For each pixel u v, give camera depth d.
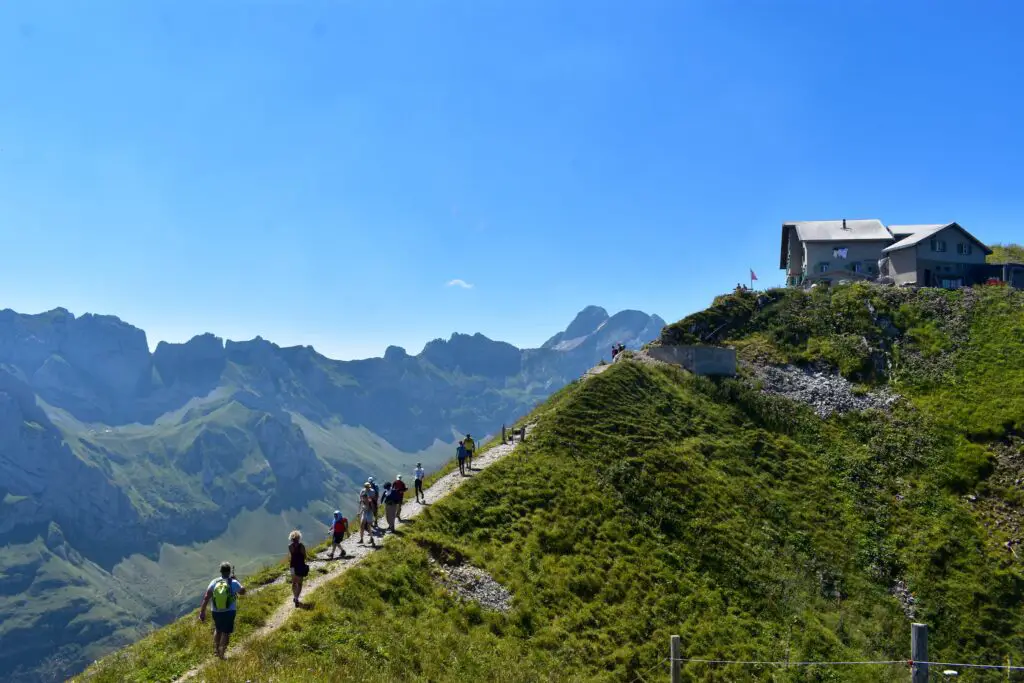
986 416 58.09
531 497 42.84
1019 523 47.72
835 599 40.75
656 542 41.31
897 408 61.09
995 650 38.62
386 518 38.97
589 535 40.41
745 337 75.19
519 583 34.56
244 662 21.78
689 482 48.25
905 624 39.41
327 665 23.17
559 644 31.23
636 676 30.86
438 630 28.72
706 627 35.19
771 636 35.94
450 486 44.00
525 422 62.81
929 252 82.75
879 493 51.06
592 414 55.59
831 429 59.28
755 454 54.88
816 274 90.31
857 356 68.75
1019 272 81.06
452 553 35.34
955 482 52.00
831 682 33.59
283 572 32.47
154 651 23.19
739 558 41.59
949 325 70.94
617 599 35.69
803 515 47.97
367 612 27.91
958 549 45.50
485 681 26.36
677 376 65.44
